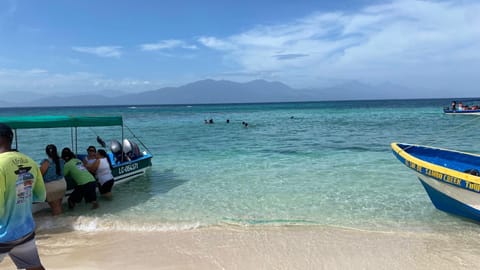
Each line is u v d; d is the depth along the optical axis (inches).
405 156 297.3
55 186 271.7
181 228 245.1
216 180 395.2
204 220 263.4
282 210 284.7
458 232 233.1
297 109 3216.0
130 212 286.0
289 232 234.4
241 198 321.7
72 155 306.0
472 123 1143.0
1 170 118.6
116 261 191.5
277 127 1147.3
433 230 236.8
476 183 230.4
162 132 1018.1
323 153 572.4
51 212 287.0
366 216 266.7
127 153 427.2
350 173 415.8
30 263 130.8
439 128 992.2
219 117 1927.9
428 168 265.1
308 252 201.5
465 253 199.6
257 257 195.3
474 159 308.5
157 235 231.8
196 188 361.4
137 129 1144.2
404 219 259.3
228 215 274.5
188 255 198.7
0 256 124.5
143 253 202.1
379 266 184.1
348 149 611.2
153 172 444.5
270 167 463.8
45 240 224.2
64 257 197.2
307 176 404.8
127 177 394.0
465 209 251.1
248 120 1615.4
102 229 244.8
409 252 201.0
